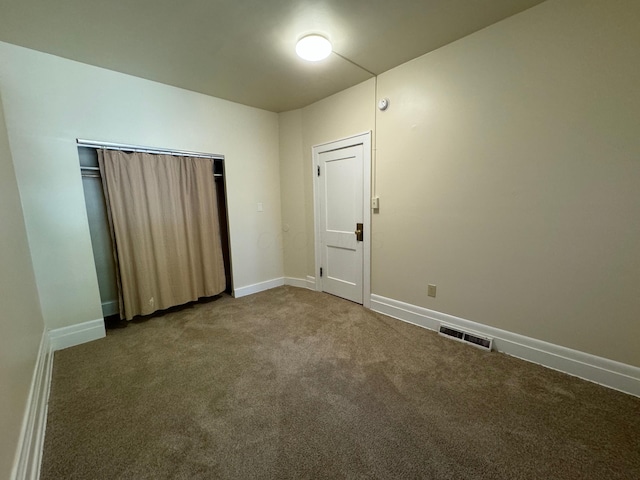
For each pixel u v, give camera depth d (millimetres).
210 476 1201
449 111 2215
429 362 2020
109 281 2791
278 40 2043
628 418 1464
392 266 2791
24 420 1270
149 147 2691
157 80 2664
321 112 3254
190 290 3145
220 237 3463
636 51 1482
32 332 1729
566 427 1415
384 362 2029
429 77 2297
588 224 1703
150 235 2793
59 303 2277
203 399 1676
